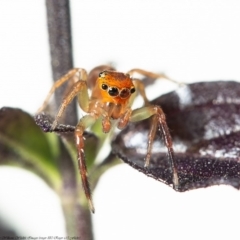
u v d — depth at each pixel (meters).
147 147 0.07
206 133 0.07
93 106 0.07
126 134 0.07
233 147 0.07
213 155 0.07
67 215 0.07
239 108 0.07
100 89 0.07
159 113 0.07
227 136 0.07
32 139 0.07
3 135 0.07
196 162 0.07
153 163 0.07
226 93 0.07
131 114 0.07
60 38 0.07
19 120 0.07
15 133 0.07
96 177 0.07
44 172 0.07
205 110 0.07
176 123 0.07
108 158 0.07
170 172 0.07
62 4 0.07
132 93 0.07
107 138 0.07
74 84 0.07
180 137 0.07
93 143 0.07
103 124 0.07
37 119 0.06
